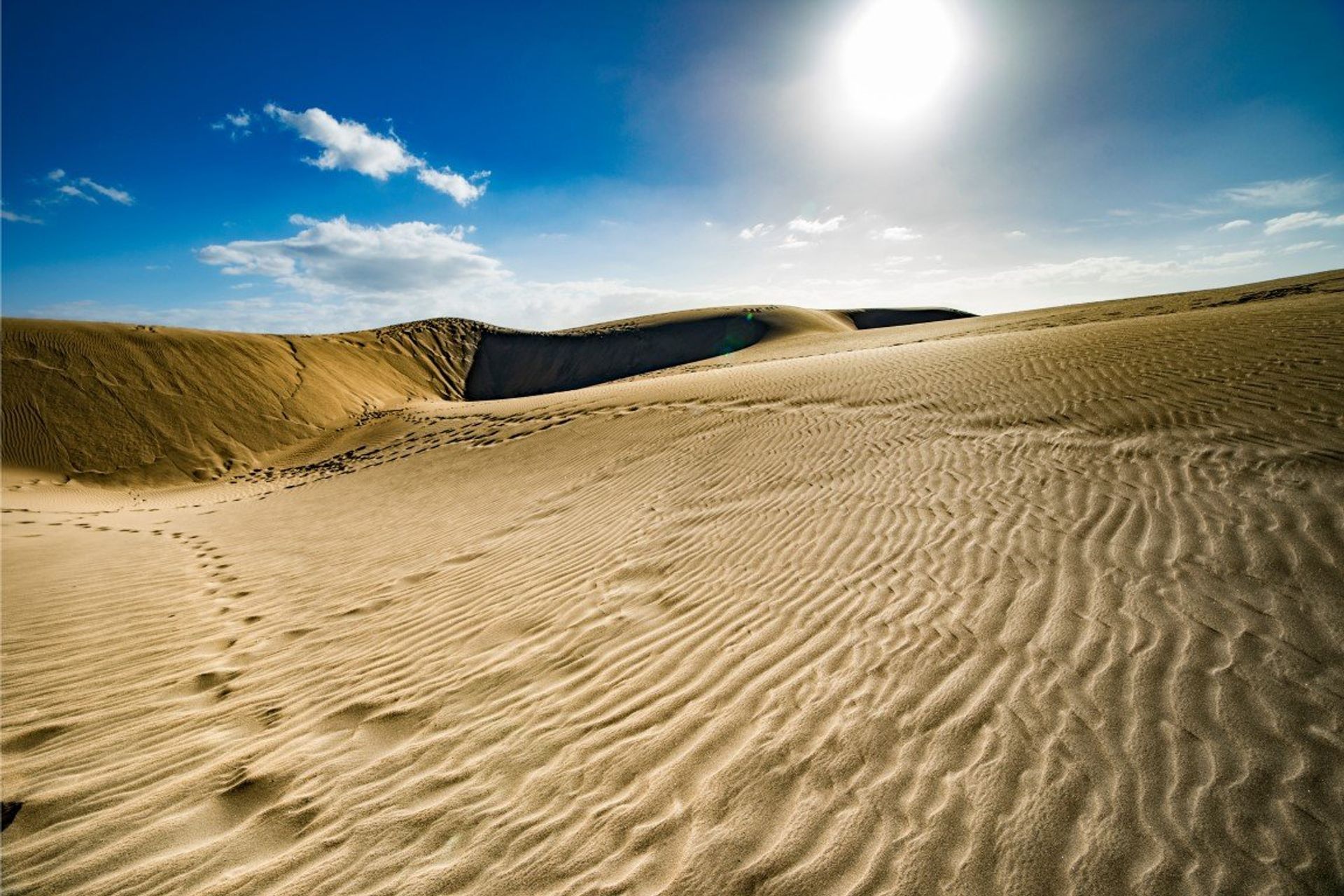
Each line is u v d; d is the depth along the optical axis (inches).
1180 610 132.9
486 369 2236.7
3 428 696.4
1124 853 83.2
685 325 2581.2
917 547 185.5
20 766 126.8
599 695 135.6
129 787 117.8
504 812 103.5
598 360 2391.7
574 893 86.5
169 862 98.0
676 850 91.8
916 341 981.8
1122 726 104.2
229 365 957.2
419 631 186.2
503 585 216.1
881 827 91.2
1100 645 125.4
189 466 755.4
